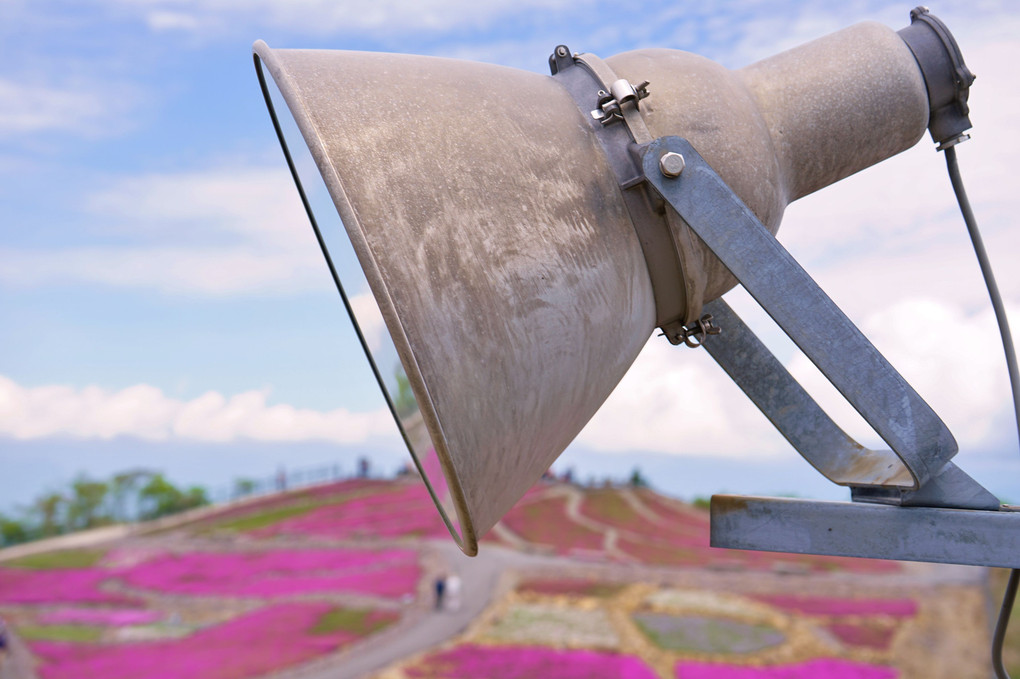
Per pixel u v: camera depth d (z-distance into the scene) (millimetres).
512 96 1273
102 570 38719
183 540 43969
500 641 26562
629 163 1261
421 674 23391
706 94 1332
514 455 1183
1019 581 1305
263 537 44000
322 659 25078
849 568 36625
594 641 26406
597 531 45781
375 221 1048
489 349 1098
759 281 1180
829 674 23531
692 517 51250
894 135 1451
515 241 1146
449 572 36156
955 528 1154
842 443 1502
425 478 1378
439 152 1142
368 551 40250
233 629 28797
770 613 29812
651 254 1295
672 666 24125
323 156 1054
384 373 1457
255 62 1386
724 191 1199
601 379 1312
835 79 1418
